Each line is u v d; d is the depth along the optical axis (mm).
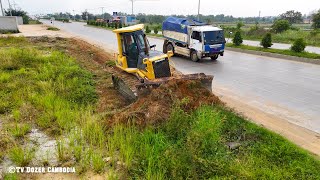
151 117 7199
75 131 6980
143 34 10820
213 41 17359
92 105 9047
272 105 9664
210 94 8508
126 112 7664
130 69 11062
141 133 6617
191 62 17656
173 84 8156
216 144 6141
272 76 13695
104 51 20125
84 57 16984
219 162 5570
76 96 9422
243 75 13930
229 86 11969
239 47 23125
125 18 71375
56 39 25625
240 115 8078
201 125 6555
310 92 11094
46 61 14156
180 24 18719
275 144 6379
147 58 9758
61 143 6359
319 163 5715
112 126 7152
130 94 9156
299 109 9281
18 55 14453
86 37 33312
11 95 9367
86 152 6086
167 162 5555
